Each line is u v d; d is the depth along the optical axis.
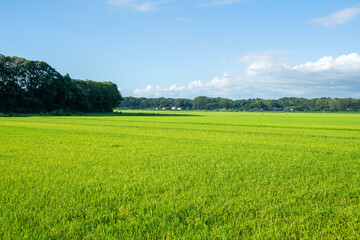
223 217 6.14
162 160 13.44
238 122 56.41
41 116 73.56
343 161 13.59
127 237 5.27
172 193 7.93
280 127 42.91
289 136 27.84
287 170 11.27
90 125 41.28
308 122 60.97
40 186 8.58
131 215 6.34
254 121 62.06
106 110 127.25
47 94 89.62
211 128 38.38
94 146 18.42
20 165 11.87
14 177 9.69
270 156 14.98
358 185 8.92
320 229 5.73
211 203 7.14
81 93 103.69
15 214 6.17
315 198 7.62
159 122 52.38
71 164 12.23
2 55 83.94
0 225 5.77
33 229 5.64
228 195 7.82
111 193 7.93
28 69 85.88
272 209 6.74
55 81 92.69
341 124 53.12
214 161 13.25
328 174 10.60
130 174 10.38
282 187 8.64
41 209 6.69
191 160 13.52
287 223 6.00
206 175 10.24
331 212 6.59
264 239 5.30
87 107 107.56
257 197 7.58
